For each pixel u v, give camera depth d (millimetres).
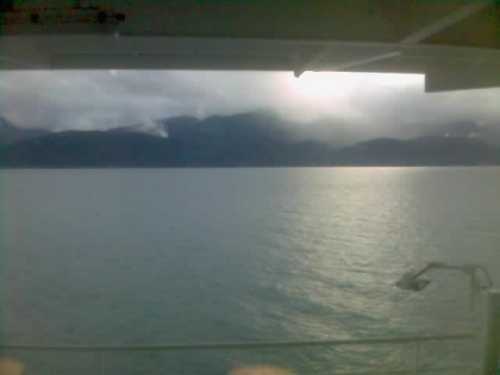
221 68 4184
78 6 2861
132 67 4004
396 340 4051
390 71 4402
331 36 3213
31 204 95375
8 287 43875
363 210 80812
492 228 63000
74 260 53594
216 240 61812
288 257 51531
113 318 36906
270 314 36594
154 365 28625
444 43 3340
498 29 3375
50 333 34625
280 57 4137
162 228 70875
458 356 20594
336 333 32312
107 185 134875
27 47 3295
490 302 3592
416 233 60875
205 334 33406
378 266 46062
